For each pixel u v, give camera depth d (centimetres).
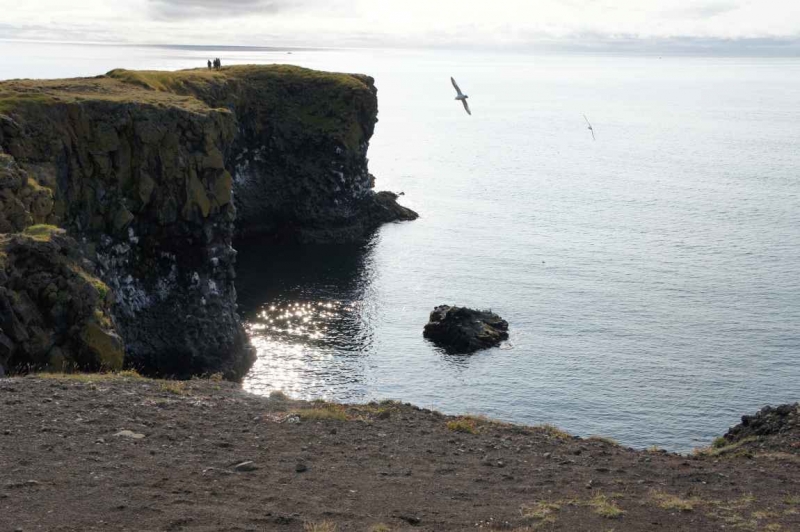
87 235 7388
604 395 7106
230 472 2039
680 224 14288
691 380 7438
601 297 9925
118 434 2220
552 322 9000
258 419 2455
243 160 12812
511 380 7406
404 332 8688
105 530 1695
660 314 9288
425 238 12962
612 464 2281
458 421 2584
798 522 1903
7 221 5372
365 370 7656
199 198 7812
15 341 4412
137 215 7681
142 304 7669
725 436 2750
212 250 7988
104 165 7531
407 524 1805
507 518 1864
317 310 9400
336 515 1828
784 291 10212
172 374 7525
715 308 9512
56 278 4822
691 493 2084
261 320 9038
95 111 7638
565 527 1830
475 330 8394
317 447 2258
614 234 13462
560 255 11988
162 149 7756
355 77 14412
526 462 2259
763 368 7750
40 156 7162
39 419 2291
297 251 12144
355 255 11931
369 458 2205
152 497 1864
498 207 15712
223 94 12200
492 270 11138
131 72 10869
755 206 15962
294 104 13338
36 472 1955
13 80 9194
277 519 1784
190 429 2323
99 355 4841
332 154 12962
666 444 6238
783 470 2289
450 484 2059
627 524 1862
